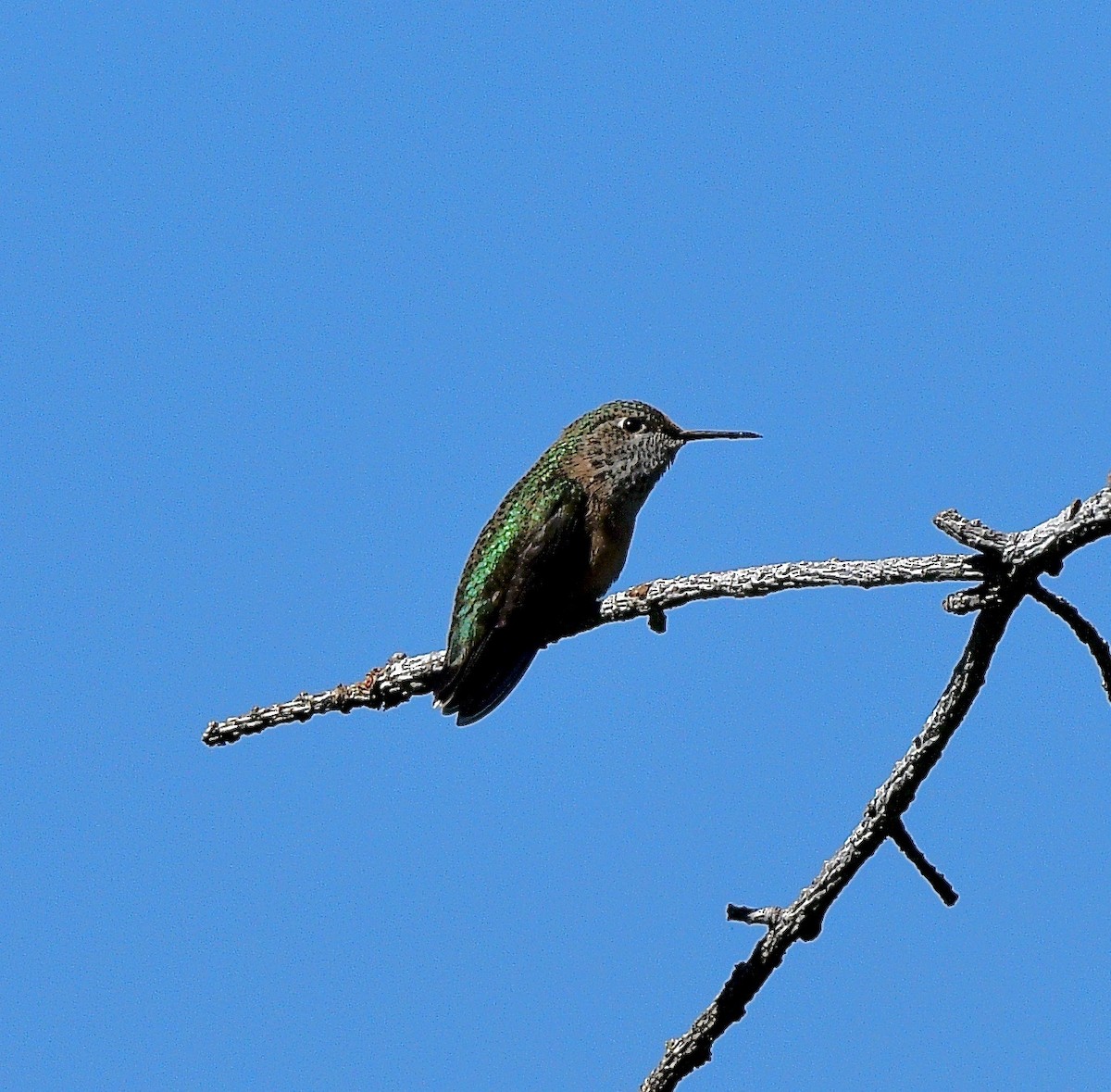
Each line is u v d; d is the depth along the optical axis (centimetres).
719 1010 911
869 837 875
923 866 880
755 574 932
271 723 1143
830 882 887
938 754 848
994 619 805
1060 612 820
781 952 899
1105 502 757
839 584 862
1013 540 782
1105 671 834
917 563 823
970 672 821
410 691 1158
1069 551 771
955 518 795
